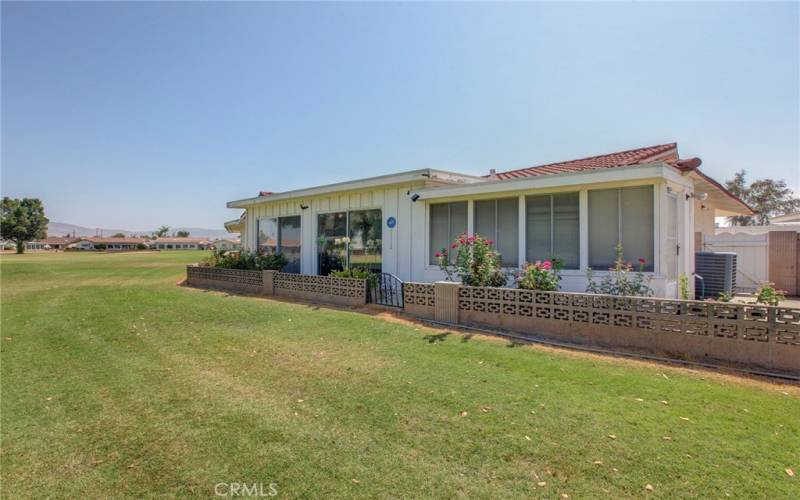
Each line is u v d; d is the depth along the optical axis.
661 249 7.18
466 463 3.02
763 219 30.64
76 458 3.20
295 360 5.57
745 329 5.02
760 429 3.43
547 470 2.90
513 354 5.61
